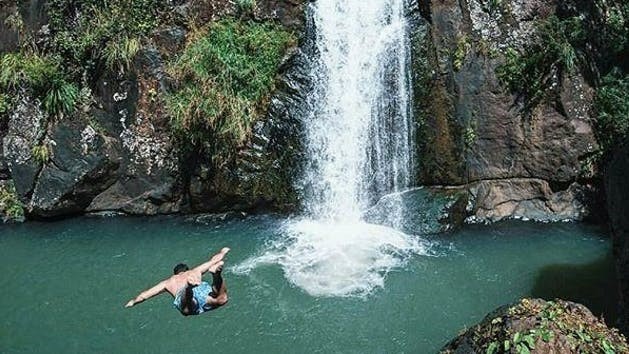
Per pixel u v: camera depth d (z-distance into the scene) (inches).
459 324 494.0
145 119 647.8
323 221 650.8
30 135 653.3
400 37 634.2
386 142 649.6
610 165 437.4
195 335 488.4
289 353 467.5
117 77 649.6
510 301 518.3
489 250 588.7
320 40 651.5
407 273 555.8
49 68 644.7
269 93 641.6
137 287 547.5
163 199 657.6
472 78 629.0
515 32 634.2
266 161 641.6
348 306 515.8
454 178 642.2
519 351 322.3
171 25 648.4
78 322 506.0
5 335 491.8
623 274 400.8
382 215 636.7
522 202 644.7
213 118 621.6
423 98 634.2
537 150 634.2
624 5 629.9
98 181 654.5
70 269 576.1
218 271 313.4
